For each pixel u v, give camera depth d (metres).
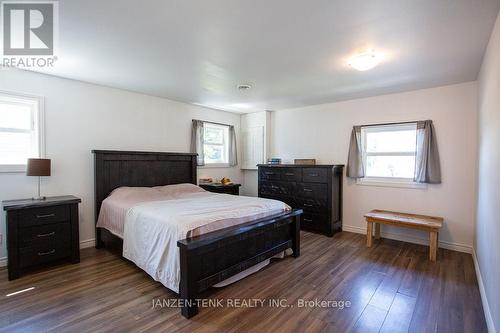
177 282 2.16
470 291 2.47
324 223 4.36
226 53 2.59
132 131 4.12
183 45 2.40
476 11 1.83
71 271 2.87
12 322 1.97
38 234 2.83
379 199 4.28
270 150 5.69
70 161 3.49
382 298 2.35
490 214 2.16
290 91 3.99
